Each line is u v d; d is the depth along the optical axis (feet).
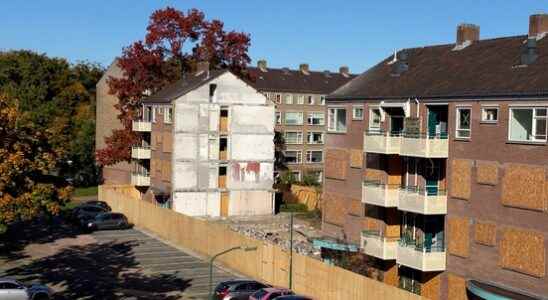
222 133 199.72
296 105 323.98
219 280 130.82
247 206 204.23
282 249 127.65
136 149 218.38
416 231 122.01
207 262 145.79
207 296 120.47
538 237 96.37
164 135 202.18
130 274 135.13
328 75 355.15
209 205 199.41
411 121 118.83
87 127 278.05
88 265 142.31
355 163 135.74
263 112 204.74
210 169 199.11
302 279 118.32
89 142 275.59
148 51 230.07
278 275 124.88
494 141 104.12
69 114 292.61
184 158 196.03
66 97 293.64
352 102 136.77
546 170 95.55
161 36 229.25
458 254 110.22
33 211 109.81
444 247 113.29
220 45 237.45
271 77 332.80
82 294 120.57
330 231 143.84
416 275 119.96
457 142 110.93
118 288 124.88
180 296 120.26
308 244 153.89
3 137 106.83
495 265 103.40
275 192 210.18
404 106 121.19
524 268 98.48
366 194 126.82
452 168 111.75
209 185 199.21
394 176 126.62
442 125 117.80
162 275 134.72
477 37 134.21
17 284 111.45
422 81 124.47
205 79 197.67
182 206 196.44
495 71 111.96
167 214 170.81
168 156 199.31
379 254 122.01
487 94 104.63
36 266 140.97
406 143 117.08
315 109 328.29
